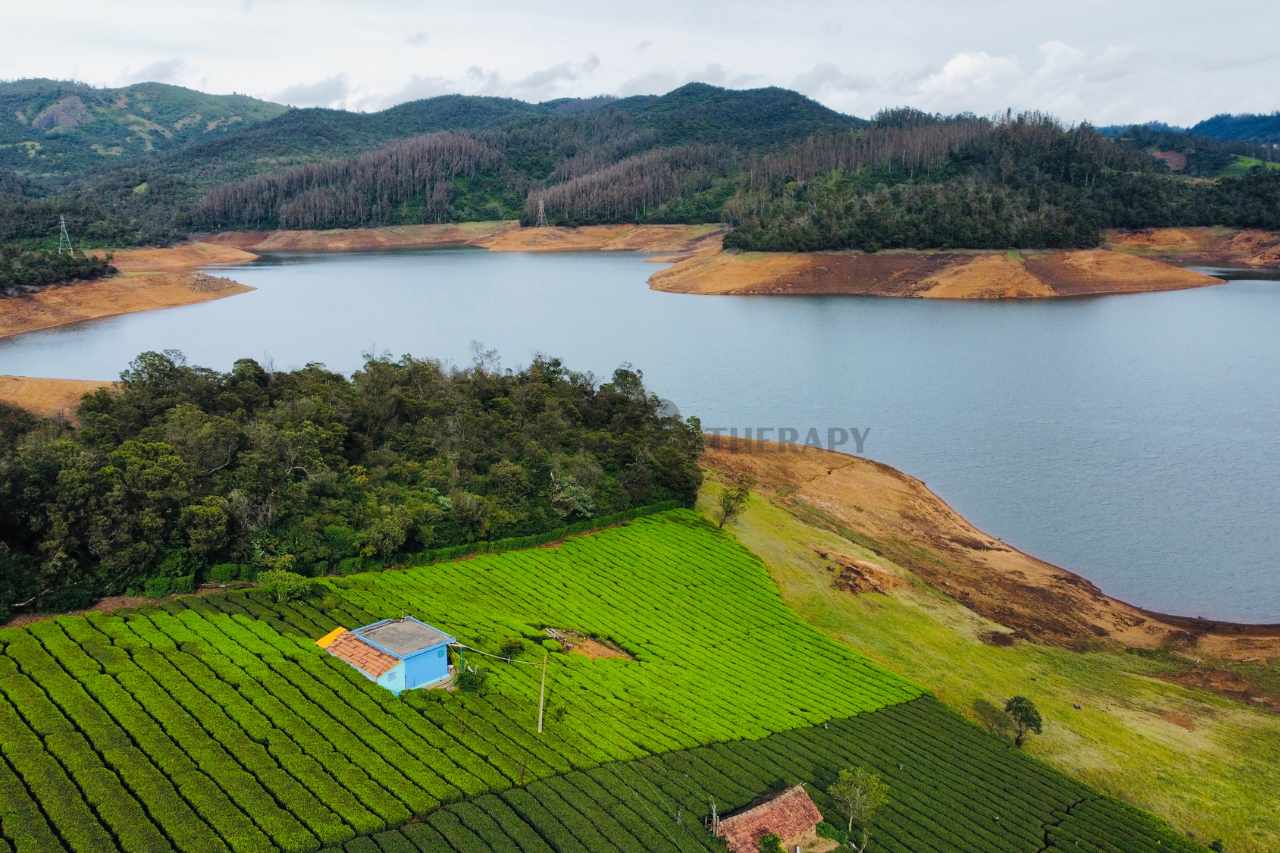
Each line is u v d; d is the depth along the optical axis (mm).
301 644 61531
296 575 68812
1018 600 88688
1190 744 66625
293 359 173125
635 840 47625
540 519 88875
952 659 76875
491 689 60188
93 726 49469
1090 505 112062
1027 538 103562
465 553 83500
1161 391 160250
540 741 55438
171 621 62531
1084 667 77312
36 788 44406
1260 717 70375
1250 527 104875
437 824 46062
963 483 119812
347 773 48969
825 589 87125
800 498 110750
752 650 73562
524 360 178750
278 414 90000
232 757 49062
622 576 82938
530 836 46250
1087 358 185750
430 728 54594
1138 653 80312
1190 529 104812
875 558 95312
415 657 59375
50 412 102438
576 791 50812
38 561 64500
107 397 90188
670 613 77688
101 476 68250
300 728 52094
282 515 75938
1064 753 64688
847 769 55094
